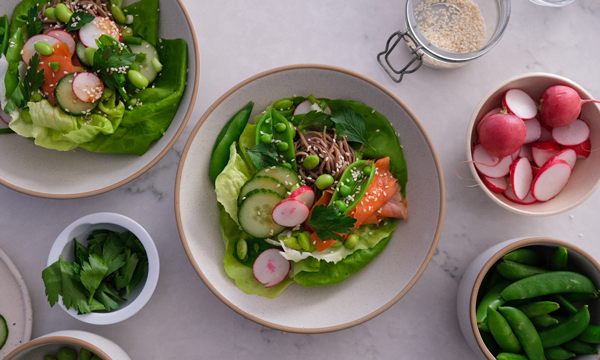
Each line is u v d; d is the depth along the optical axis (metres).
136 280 0.57
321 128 0.58
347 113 0.56
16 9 0.57
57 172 0.57
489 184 0.58
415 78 0.61
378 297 0.55
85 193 0.55
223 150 0.56
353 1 0.61
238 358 0.60
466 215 0.61
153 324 0.60
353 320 0.54
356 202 0.55
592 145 0.58
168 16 0.57
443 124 0.61
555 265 0.56
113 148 0.57
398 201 0.56
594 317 0.56
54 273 0.55
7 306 0.59
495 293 0.56
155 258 0.55
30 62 0.55
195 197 0.55
